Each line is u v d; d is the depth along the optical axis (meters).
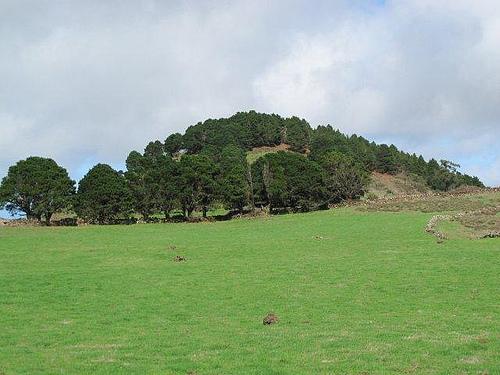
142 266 50.09
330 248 60.16
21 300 35.41
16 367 20.78
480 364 19.62
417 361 20.22
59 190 107.31
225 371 19.64
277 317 28.84
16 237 77.00
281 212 121.06
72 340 25.39
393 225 79.50
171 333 26.34
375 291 36.06
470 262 45.78
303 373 19.14
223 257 55.50
